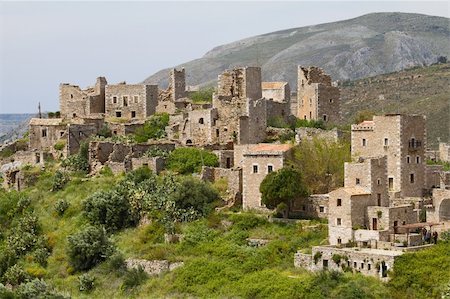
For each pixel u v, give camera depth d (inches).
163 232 5920.3
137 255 5767.7
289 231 5580.7
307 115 7662.4
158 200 6205.7
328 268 4926.2
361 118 7283.5
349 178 5541.3
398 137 5900.6
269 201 5821.9
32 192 6948.8
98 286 5590.6
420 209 5526.6
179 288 5260.8
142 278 5511.8
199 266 5349.4
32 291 5319.9
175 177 6520.7
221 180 6422.2
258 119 7066.9
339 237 5275.6
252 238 5600.4
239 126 6929.1
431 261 4653.1
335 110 7632.9
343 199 5270.7
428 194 6033.5
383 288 4598.9
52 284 5703.7
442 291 4473.4
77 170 7086.6
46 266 6013.8
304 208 5812.0
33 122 7746.1
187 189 6131.9
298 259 5108.3
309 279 4783.5
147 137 7431.1
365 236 5137.8
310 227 5541.3
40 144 7696.9
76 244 5885.8
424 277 4589.1
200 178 6427.2
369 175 5423.2
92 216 6279.5
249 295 4926.2
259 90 7701.8
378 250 4881.9
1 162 7721.5
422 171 6033.5
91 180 6815.9
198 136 7190.0
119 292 5457.7
